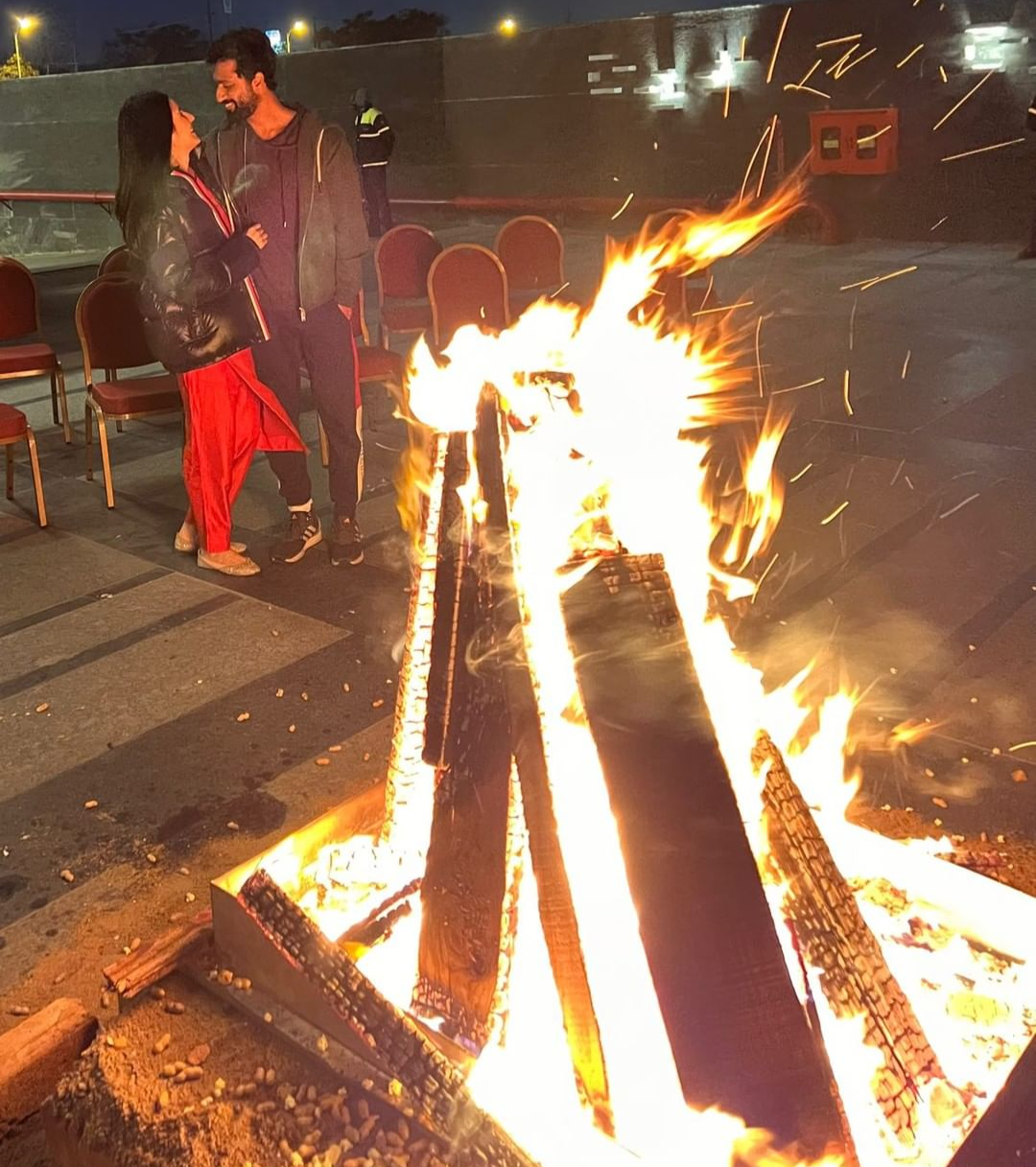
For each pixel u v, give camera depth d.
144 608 4.62
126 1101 1.85
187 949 2.11
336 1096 1.81
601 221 15.37
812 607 4.24
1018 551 4.61
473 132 17.34
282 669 4.05
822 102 13.50
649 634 1.84
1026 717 3.42
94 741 3.64
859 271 10.97
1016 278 10.16
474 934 1.89
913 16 12.34
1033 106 10.60
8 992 2.60
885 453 5.90
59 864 3.04
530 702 1.79
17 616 4.61
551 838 1.75
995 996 1.98
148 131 4.28
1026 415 6.36
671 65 14.81
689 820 1.72
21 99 20.89
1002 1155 1.58
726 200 13.76
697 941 1.66
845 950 1.78
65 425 7.02
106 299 5.94
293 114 4.59
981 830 2.92
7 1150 2.15
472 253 6.72
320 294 4.64
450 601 1.91
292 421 4.84
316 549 5.13
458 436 1.93
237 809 3.25
